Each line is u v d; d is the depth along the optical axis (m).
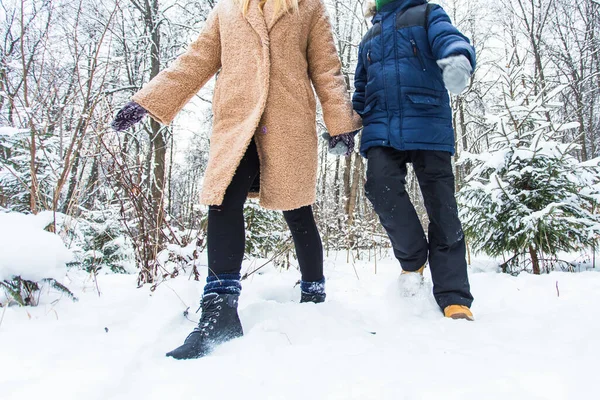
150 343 1.29
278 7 1.65
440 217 1.86
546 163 3.27
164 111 1.64
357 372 0.98
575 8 10.55
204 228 2.89
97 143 2.38
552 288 2.23
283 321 1.47
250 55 1.65
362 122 2.02
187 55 1.74
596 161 3.24
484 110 10.08
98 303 1.85
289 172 1.62
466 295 1.77
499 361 1.03
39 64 2.54
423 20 1.92
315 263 1.88
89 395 0.90
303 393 0.88
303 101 1.69
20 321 1.54
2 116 2.50
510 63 4.04
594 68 10.45
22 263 1.67
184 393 0.90
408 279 1.82
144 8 9.81
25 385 0.95
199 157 11.34
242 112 1.63
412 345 1.22
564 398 0.82
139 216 2.58
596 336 1.19
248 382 0.95
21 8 2.27
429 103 1.87
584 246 3.29
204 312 1.36
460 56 1.59
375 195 1.90
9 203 3.08
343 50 11.66
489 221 3.38
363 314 1.72
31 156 2.18
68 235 2.41
